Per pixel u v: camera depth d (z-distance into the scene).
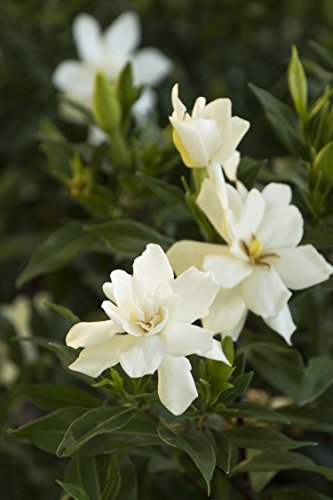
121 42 1.14
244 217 0.76
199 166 0.76
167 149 0.94
